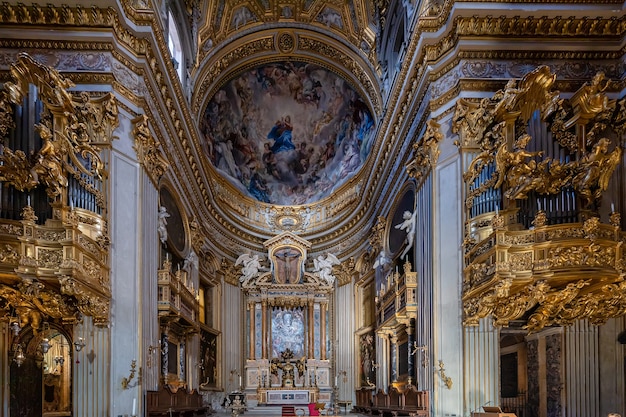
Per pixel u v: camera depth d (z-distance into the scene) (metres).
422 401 13.15
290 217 26.47
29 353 13.43
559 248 10.34
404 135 17.02
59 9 12.40
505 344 14.17
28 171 10.78
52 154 10.56
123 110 13.12
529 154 11.06
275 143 26.67
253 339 25.00
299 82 25.73
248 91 25.67
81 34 12.57
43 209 11.16
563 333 12.39
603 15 12.70
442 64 13.64
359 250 24.20
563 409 12.27
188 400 15.98
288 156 26.80
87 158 11.92
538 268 10.32
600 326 12.30
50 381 17.62
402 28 18.31
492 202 11.89
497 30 12.94
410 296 15.04
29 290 10.24
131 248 12.99
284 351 25.30
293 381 24.50
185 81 19.34
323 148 26.44
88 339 11.89
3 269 9.91
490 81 12.91
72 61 12.66
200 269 21.08
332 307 25.53
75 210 11.34
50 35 12.57
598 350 12.26
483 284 10.91
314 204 26.50
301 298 25.42
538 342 13.38
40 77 10.95
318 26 23.47
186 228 18.95
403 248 16.94
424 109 14.52
